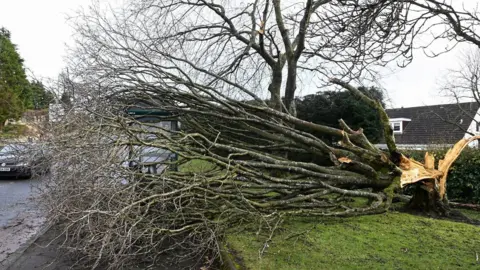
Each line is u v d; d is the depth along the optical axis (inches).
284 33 460.8
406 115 1080.8
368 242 204.1
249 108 306.3
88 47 308.2
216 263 191.2
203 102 292.5
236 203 220.4
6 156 489.4
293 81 462.0
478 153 319.9
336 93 538.0
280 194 257.9
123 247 158.9
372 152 280.2
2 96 740.7
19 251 223.6
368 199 281.9
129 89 275.3
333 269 167.6
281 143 315.9
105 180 185.9
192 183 206.4
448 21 276.2
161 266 189.0
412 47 268.8
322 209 255.4
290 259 180.4
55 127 230.4
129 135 211.8
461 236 214.4
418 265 170.4
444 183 261.4
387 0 231.3
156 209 195.0
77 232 181.0
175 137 247.1
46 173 241.9
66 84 265.9
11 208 353.4
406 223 241.9
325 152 295.6
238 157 283.7
